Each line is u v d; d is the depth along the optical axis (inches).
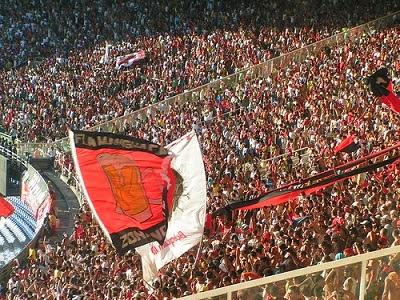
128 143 933.8
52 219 2198.6
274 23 3326.8
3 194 3090.6
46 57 3875.5
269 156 2113.7
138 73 3363.7
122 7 3912.4
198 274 1103.6
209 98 2770.7
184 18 3651.6
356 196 1310.3
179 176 987.3
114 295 1304.1
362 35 2923.2
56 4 4101.9
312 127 2123.5
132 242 913.5
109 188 921.5
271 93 2581.2
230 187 1779.0
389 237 1075.9
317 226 1203.2
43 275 1674.5
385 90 1380.4
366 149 1665.8
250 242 1218.6
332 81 2455.7
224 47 3282.5
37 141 3125.0
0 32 4079.7
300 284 814.5
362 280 791.7
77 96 3346.5
